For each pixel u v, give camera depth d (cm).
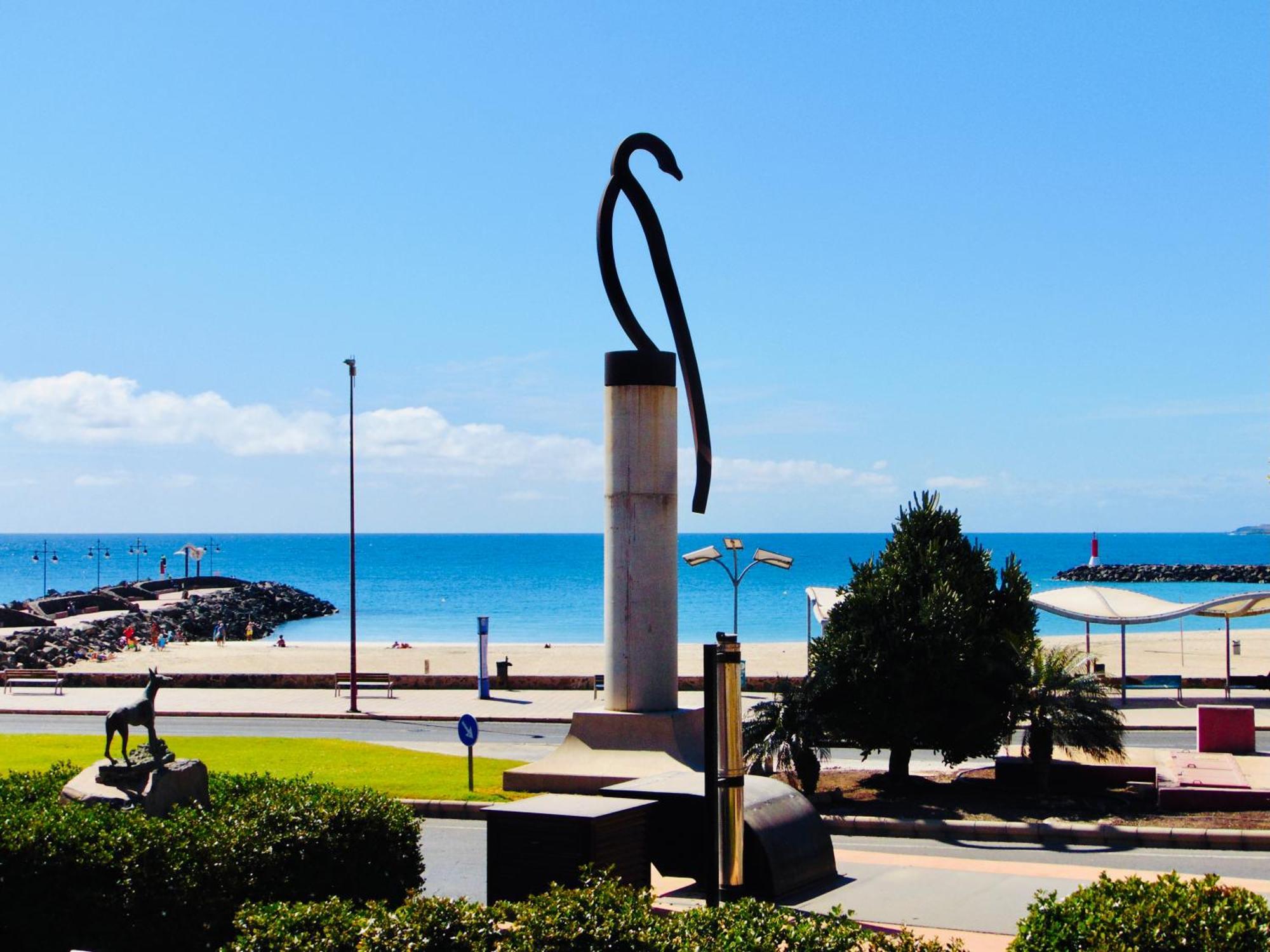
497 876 1182
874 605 2036
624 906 891
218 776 1498
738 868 992
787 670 4503
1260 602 3291
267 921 905
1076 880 1396
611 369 1956
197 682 4191
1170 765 2178
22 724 3275
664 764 1861
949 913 1242
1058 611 3447
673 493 1961
